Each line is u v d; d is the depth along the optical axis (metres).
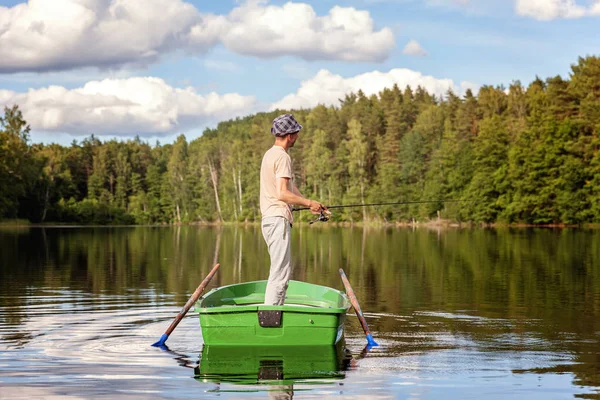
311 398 4.27
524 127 60.72
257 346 5.94
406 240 31.31
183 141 126.75
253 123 129.75
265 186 6.43
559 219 51.97
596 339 6.37
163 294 10.15
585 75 53.88
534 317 7.80
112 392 4.40
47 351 5.74
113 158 113.06
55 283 11.80
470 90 90.31
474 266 15.59
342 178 85.62
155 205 103.25
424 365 5.23
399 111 96.44
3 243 28.44
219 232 52.56
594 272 13.80
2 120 75.94
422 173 73.50
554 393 4.41
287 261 6.38
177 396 4.30
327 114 104.25
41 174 81.56
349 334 6.66
